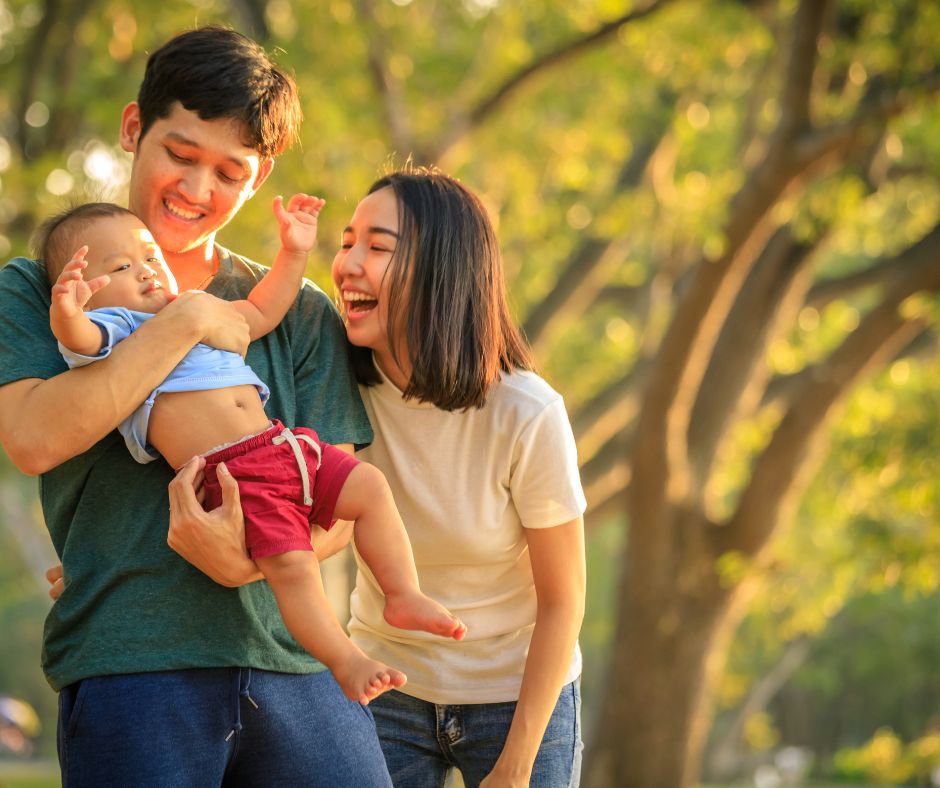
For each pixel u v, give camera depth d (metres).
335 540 5.06
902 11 17.44
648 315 26.27
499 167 23.00
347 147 20.08
